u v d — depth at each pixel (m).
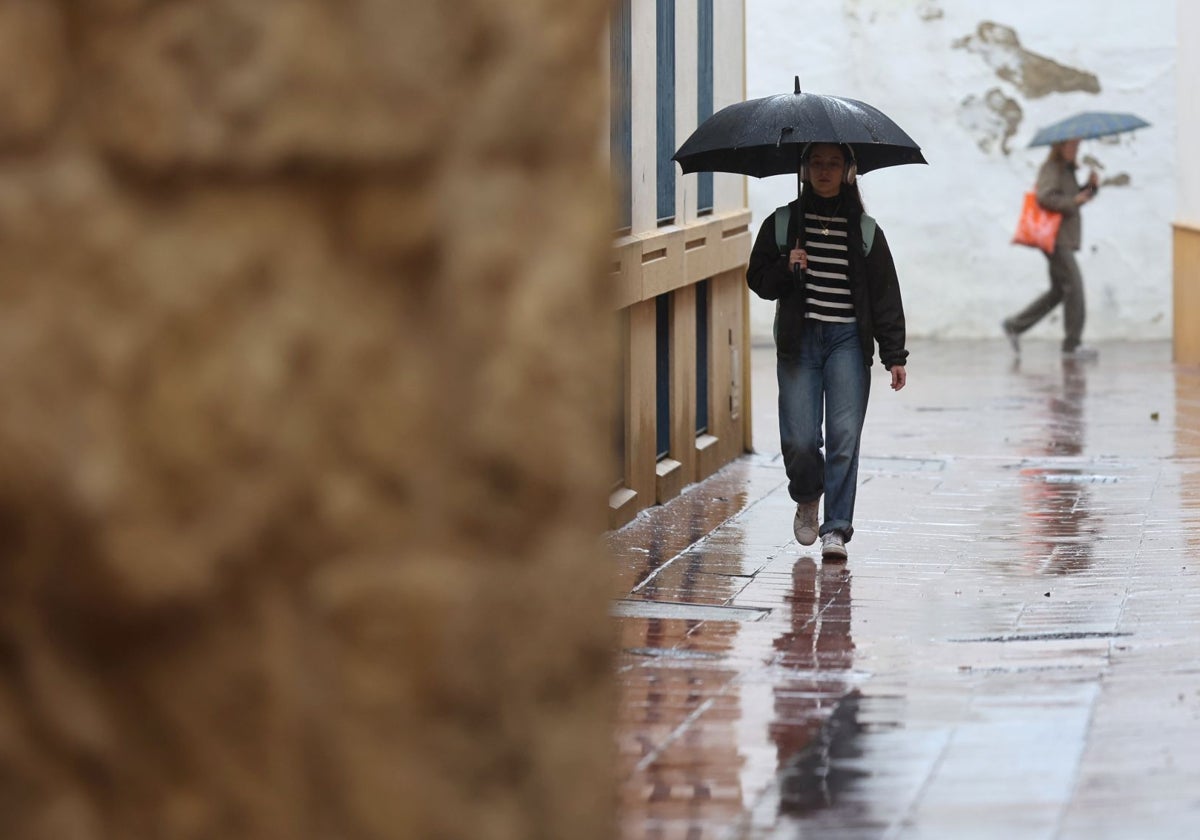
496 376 6.89
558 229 7.01
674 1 30.12
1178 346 59.19
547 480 6.98
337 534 6.75
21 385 6.43
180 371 6.53
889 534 26.17
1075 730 14.28
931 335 69.00
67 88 6.46
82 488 6.46
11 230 6.42
